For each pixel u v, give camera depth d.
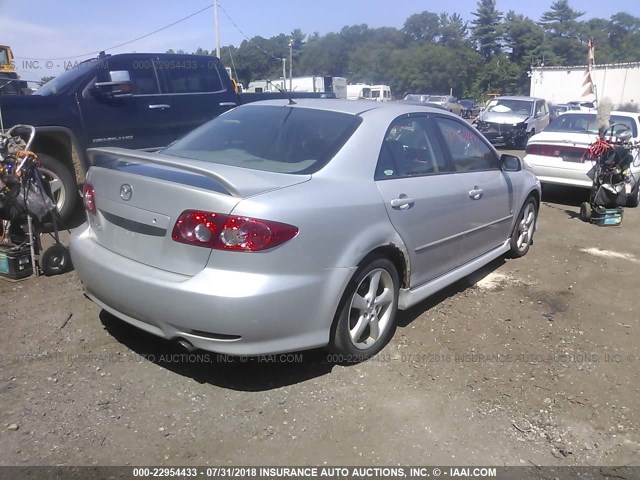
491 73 94.31
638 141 8.91
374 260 3.51
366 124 3.75
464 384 3.44
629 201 9.28
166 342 3.75
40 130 6.04
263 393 3.23
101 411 3.00
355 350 3.54
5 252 4.71
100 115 6.65
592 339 4.13
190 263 2.98
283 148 3.64
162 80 7.42
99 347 3.66
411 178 3.91
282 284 2.94
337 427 2.97
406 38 110.38
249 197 2.91
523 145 17.86
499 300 4.80
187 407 3.07
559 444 2.95
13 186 4.58
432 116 4.44
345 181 3.41
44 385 3.21
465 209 4.47
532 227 6.19
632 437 3.03
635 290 5.20
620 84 35.09
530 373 3.60
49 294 4.47
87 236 3.64
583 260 6.07
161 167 3.31
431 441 2.91
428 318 4.37
